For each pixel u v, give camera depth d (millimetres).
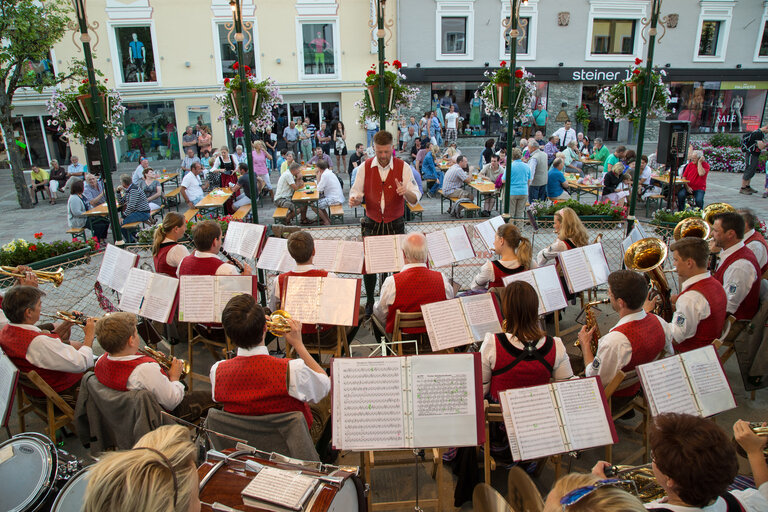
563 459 3596
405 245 4062
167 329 4867
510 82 6082
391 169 5629
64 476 2400
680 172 12109
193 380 4727
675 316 3719
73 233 9508
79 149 17062
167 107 17281
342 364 2559
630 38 19094
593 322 3793
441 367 2555
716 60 19625
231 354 3955
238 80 5949
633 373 3158
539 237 7918
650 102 6559
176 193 12312
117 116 6168
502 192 11016
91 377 3166
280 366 2729
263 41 17031
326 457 3477
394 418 2521
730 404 2766
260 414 2725
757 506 1958
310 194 10742
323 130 17219
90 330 3744
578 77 18938
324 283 3875
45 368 3477
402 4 17406
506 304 2988
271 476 2113
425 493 3359
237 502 2021
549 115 19500
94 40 16203
